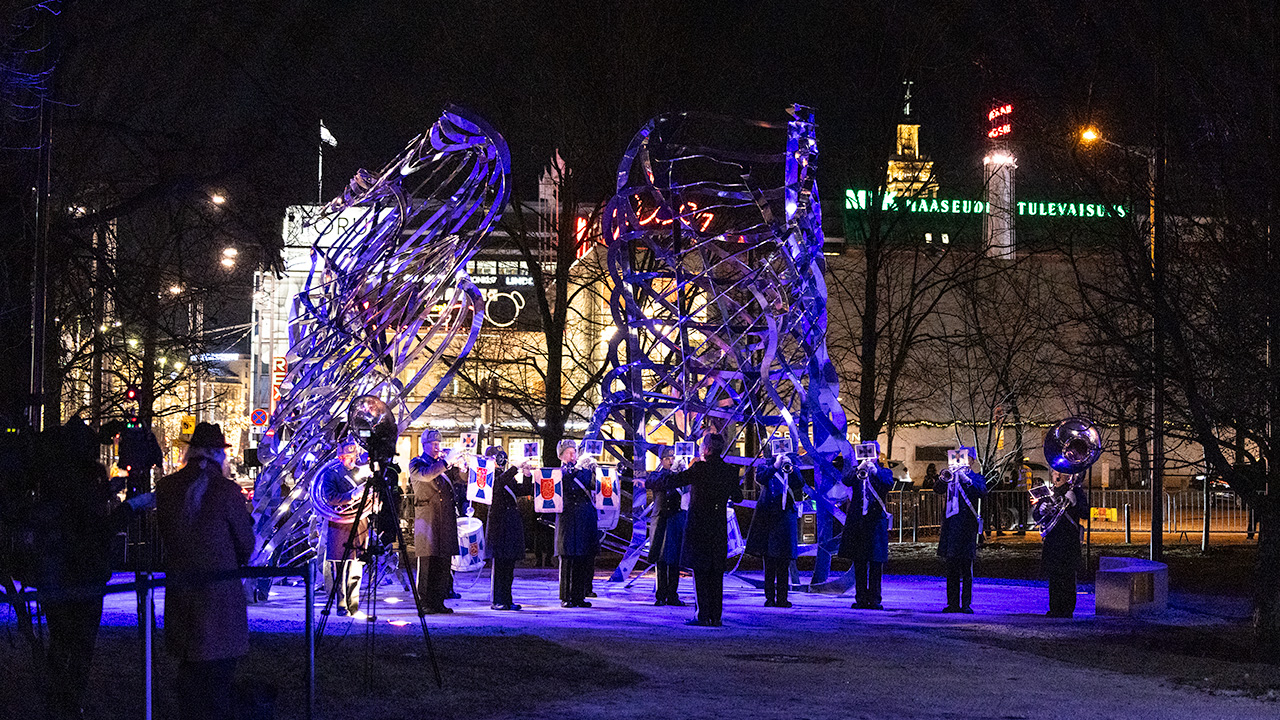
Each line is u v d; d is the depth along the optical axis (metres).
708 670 10.77
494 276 40.97
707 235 22.06
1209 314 12.52
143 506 8.50
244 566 7.33
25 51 12.59
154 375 24.52
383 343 17.72
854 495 17.02
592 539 16.44
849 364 41.31
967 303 36.41
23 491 8.23
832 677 10.64
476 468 17.98
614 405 20.19
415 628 12.82
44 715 7.73
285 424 17.08
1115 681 11.02
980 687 10.39
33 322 13.06
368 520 13.98
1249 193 12.05
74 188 15.79
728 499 14.32
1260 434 12.87
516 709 8.70
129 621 12.42
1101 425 15.88
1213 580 22.06
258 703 7.31
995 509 33.41
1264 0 12.16
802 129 19.45
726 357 20.47
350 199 16.83
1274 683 11.02
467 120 15.95
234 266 18.81
